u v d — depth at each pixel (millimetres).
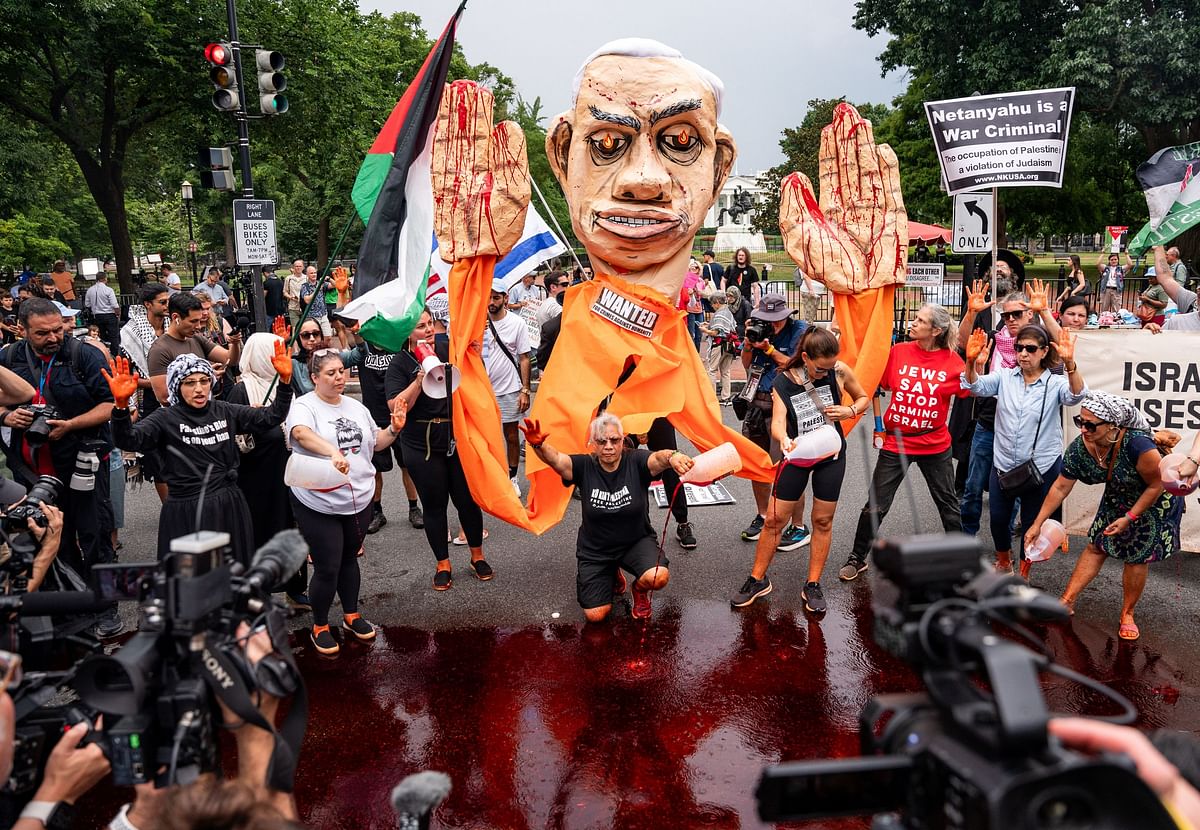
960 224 8742
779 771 1683
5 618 2502
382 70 31047
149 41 20062
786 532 6730
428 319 6246
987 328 7910
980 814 1445
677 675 4762
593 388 6168
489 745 4133
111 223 24656
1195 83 20641
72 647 3936
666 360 6273
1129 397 6426
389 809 3672
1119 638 5066
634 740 4152
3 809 2346
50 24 19375
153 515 7797
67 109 23703
